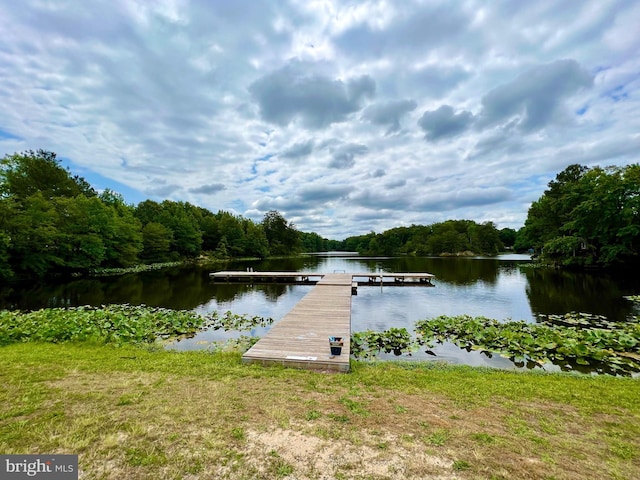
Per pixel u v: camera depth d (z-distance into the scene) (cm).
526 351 656
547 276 1997
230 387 402
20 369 461
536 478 227
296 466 237
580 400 385
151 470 230
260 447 261
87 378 428
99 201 2486
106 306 1136
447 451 259
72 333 710
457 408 352
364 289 1623
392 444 268
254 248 5631
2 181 2283
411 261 3972
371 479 223
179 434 279
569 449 269
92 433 278
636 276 1898
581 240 2366
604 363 600
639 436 296
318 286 1464
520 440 280
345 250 11594
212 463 240
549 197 3128
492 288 1602
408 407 350
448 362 607
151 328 820
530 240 3341
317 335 654
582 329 784
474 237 5925
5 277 1691
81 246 2142
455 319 930
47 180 2761
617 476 231
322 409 338
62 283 1819
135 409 329
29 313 964
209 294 1483
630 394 408
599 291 1423
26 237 1800
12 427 286
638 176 2097
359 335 779
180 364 510
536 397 393
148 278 2083
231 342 736
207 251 5084
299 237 7175
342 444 268
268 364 520
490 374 504
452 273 2288
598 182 2306
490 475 229
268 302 1288
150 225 3494
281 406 344
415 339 766
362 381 445
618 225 2166
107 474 226
